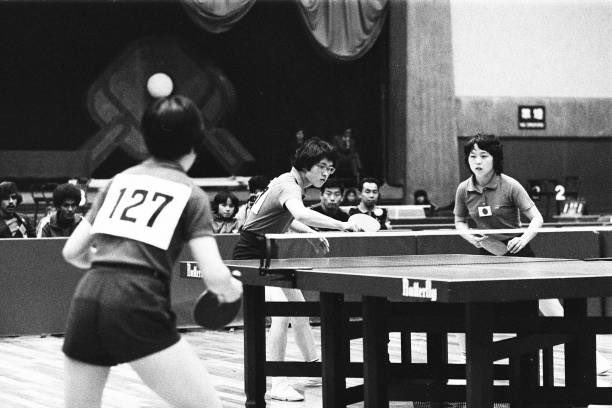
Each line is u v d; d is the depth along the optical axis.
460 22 23.66
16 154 21.14
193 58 22.94
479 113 23.67
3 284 10.98
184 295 11.66
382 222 10.84
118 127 22.16
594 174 24.61
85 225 4.01
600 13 24.72
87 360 3.80
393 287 4.63
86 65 23.02
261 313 6.18
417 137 22.66
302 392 7.60
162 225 3.80
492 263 5.97
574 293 4.56
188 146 3.99
